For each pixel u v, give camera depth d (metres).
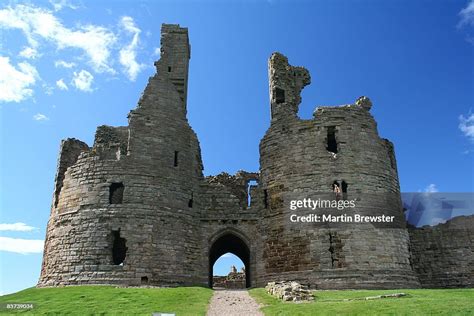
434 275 38.66
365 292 25.14
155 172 32.75
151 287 29.02
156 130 33.88
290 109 35.38
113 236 30.75
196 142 36.66
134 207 31.33
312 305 19.80
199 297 24.28
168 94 35.53
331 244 30.50
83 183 32.09
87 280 29.42
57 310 21.28
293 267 31.12
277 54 38.78
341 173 32.19
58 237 31.48
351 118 33.75
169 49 37.59
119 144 33.25
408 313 16.92
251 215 34.97
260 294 25.64
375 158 33.44
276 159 34.53
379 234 31.19
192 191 34.62
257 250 33.94
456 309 16.95
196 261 33.22
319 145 33.09
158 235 31.36
